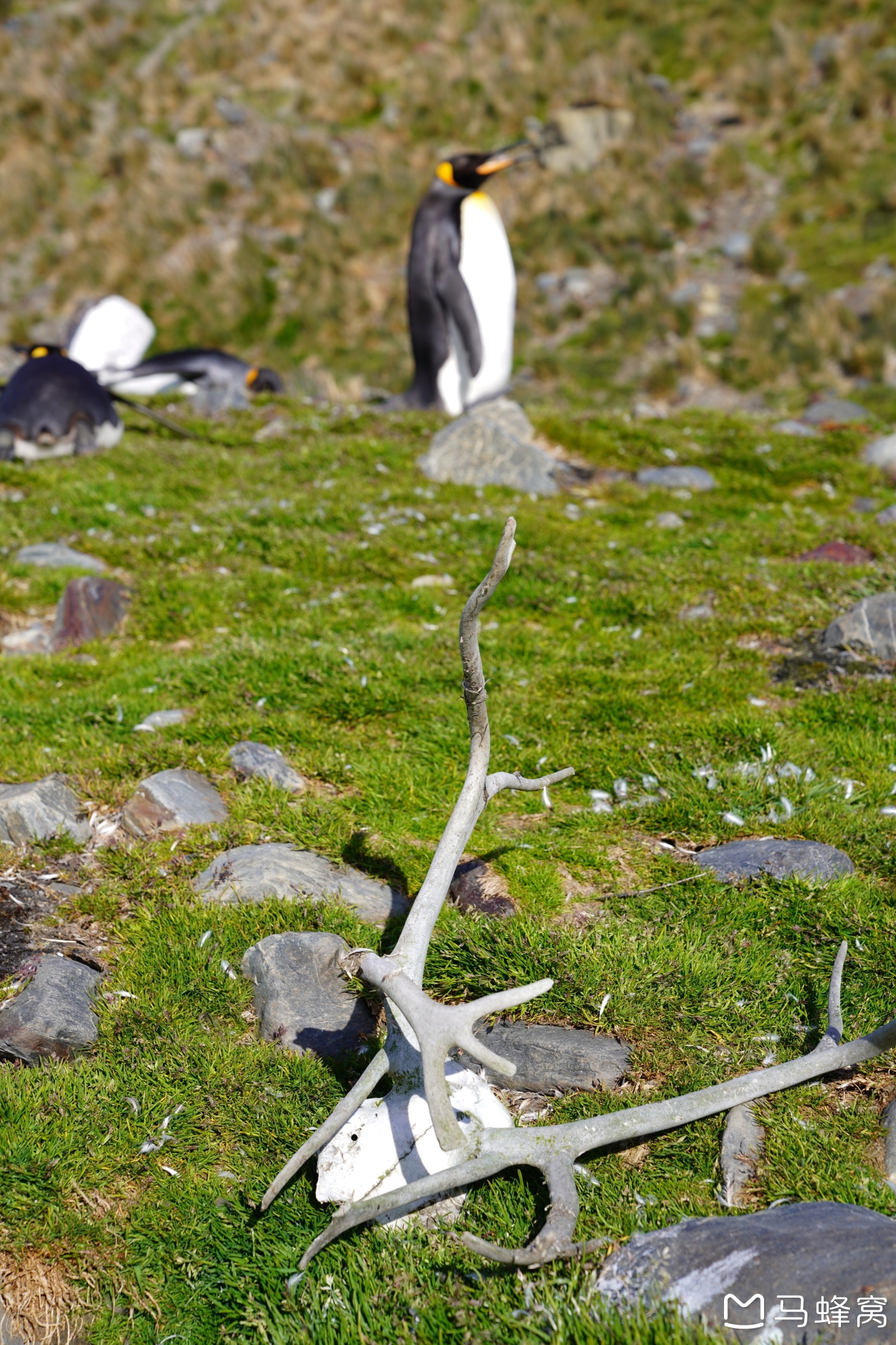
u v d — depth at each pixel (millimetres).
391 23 28531
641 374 17266
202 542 8281
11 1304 2768
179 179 25094
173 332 21438
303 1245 2846
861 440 11570
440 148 24469
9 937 3916
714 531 8719
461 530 8633
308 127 26297
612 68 24516
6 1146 3045
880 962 3637
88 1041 3488
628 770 4941
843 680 5887
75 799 4738
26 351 11188
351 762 5020
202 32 31078
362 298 20562
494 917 3959
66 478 9852
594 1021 3434
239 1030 3576
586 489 10266
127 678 6008
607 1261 2514
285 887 4121
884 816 4504
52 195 26484
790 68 23094
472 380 13102
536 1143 2803
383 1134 2939
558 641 6633
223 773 4945
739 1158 2977
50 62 31297
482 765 3037
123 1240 2879
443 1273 2713
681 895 4082
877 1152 2998
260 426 12289
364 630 6703
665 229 20875
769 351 16828
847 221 19766
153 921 3986
